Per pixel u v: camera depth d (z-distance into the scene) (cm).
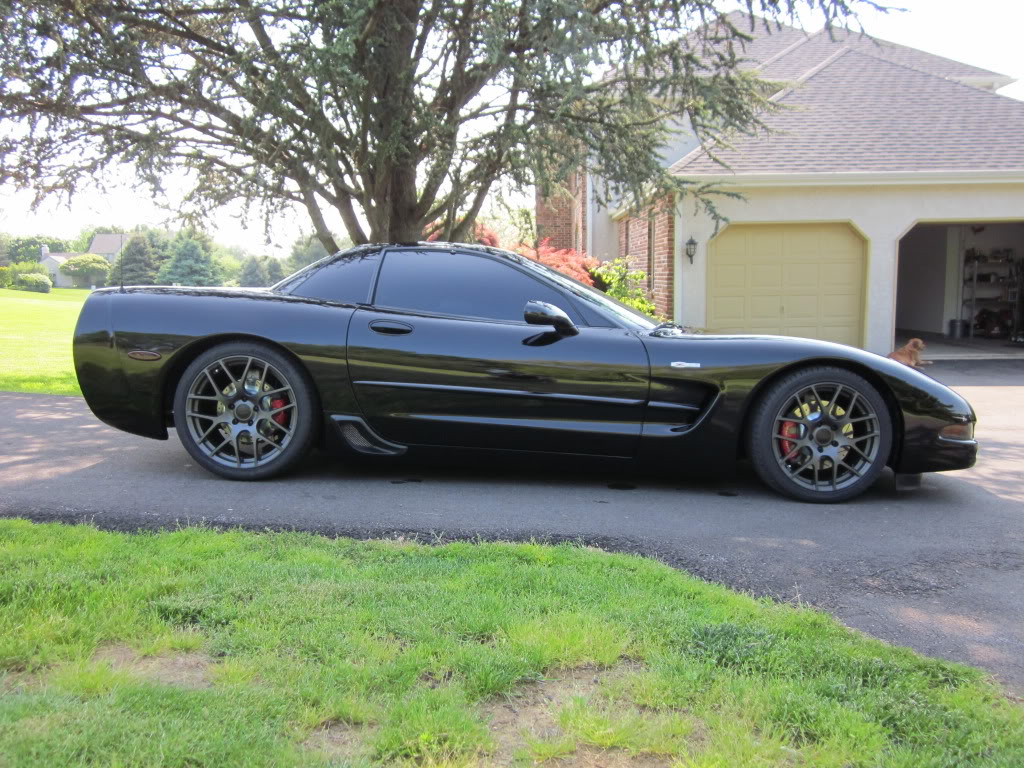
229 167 785
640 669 220
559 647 227
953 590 304
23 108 750
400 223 893
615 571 303
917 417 429
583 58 611
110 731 175
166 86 728
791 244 1325
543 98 766
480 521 380
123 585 261
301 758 171
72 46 696
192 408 448
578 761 177
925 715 199
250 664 212
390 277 461
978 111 1459
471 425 437
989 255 1825
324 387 440
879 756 180
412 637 232
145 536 329
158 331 445
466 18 723
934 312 1927
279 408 450
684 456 437
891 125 1423
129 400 450
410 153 785
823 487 433
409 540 347
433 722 186
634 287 1416
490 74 769
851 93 1513
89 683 198
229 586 266
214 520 368
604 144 812
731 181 1275
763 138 1376
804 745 185
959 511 420
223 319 443
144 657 219
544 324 423
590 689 209
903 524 393
